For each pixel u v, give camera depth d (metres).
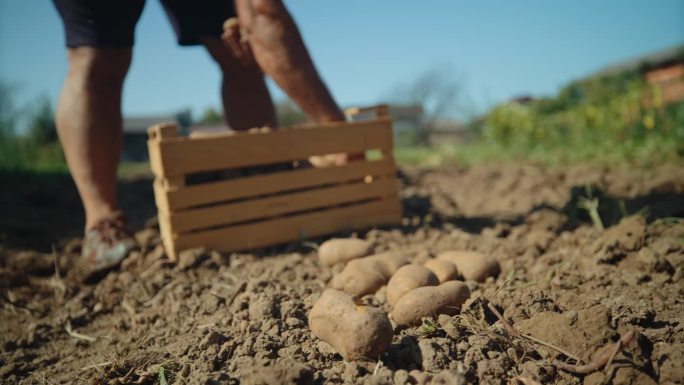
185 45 1.27
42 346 0.82
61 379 0.69
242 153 1.03
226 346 0.65
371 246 0.94
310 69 1.08
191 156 1.00
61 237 1.42
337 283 0.81
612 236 0.90
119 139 1.08
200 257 0.98
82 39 1.00
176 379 0.61
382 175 1.17
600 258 0.86
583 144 2.95
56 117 1.04
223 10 1.20
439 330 0.63
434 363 0.57
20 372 0.74
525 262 0.90
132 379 0.63
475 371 0.57
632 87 2.84
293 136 1.08
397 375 0.54
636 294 0.73
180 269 0.97
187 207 1.01
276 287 0.83
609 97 3.16
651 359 0.57
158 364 0.64
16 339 0.83
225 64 1.26
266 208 1.07
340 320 0.59
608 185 1.56
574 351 0.58
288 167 1.17
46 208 1.79
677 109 2.49
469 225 1.21
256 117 1.32
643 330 0.62
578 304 0.69
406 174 2.42
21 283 1.06
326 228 1.12
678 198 1.27
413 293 0.67
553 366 0.57
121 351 0.73
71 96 1.02
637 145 2.47
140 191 2.15
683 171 1.70
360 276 0.80
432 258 0.93
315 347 0.63
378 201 1.17
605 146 2.67
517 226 1.15
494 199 1.62
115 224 1.07
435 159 3.31
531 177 1.99
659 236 0.95
